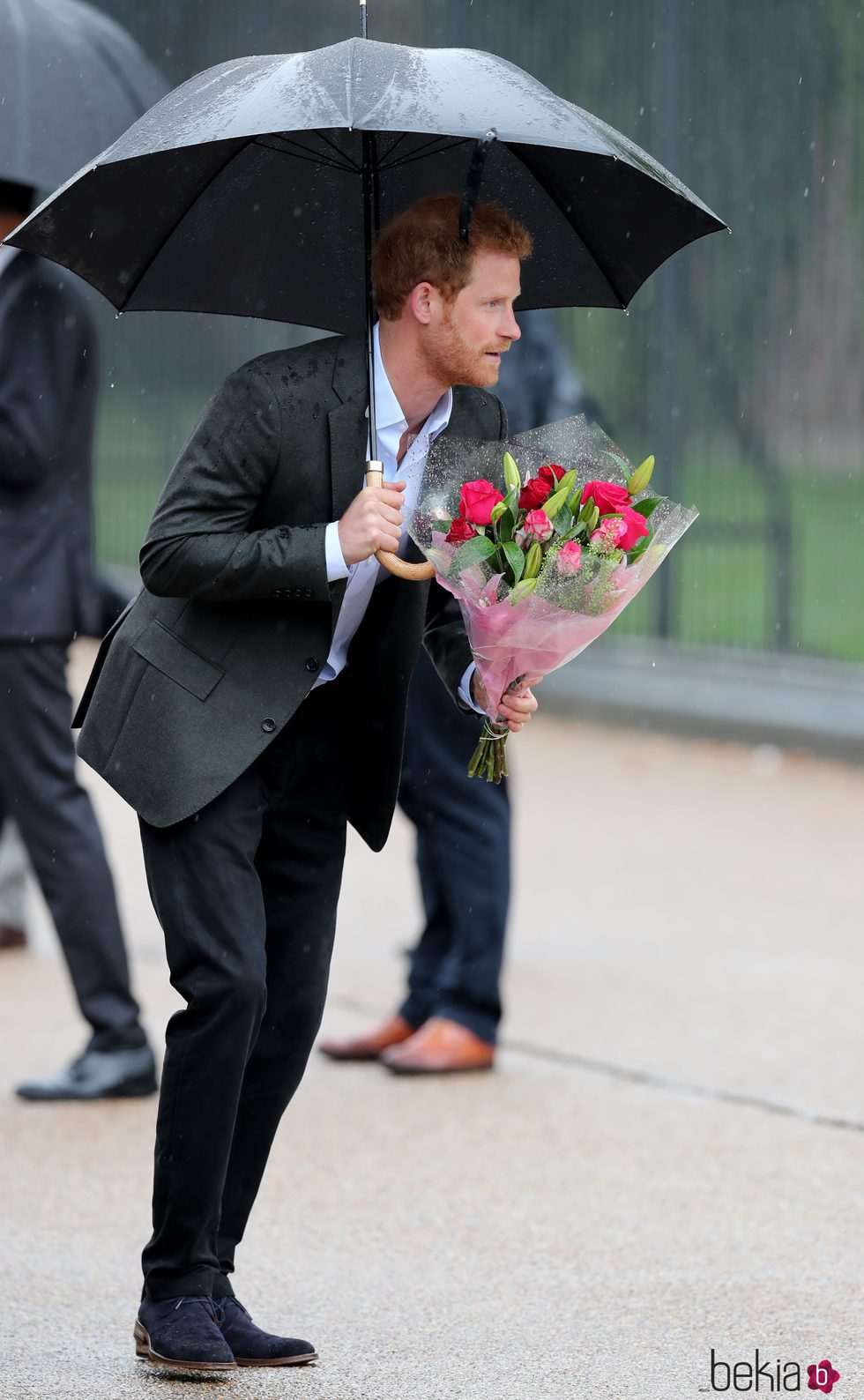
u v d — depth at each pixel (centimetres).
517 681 1338
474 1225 1689
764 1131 1934
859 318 4262
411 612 1355
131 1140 1928
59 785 2067
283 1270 1591
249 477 1290
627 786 3981
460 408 1377
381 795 1395
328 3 5216
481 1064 2148
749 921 2836
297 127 1208
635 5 4522
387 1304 1513
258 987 1316
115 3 5897
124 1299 1524
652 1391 1337
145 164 1299
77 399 2100
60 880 2067
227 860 1325
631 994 2462
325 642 1322
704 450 4538
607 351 4644
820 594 4366
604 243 1421
